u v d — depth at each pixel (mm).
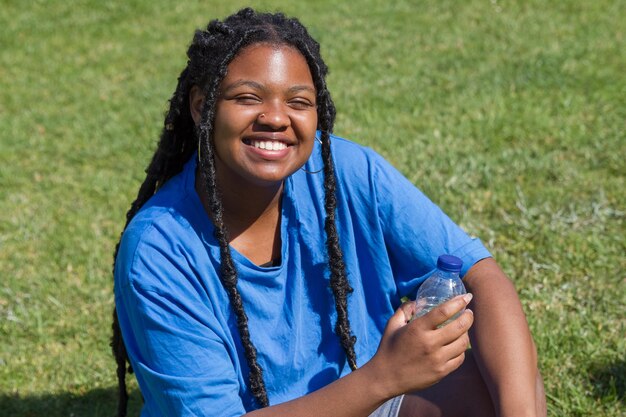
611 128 6301
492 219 5000
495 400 2246
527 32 9102
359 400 2064
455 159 5887
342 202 2430
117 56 9391
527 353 2295
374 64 8438
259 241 2352
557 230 4773
